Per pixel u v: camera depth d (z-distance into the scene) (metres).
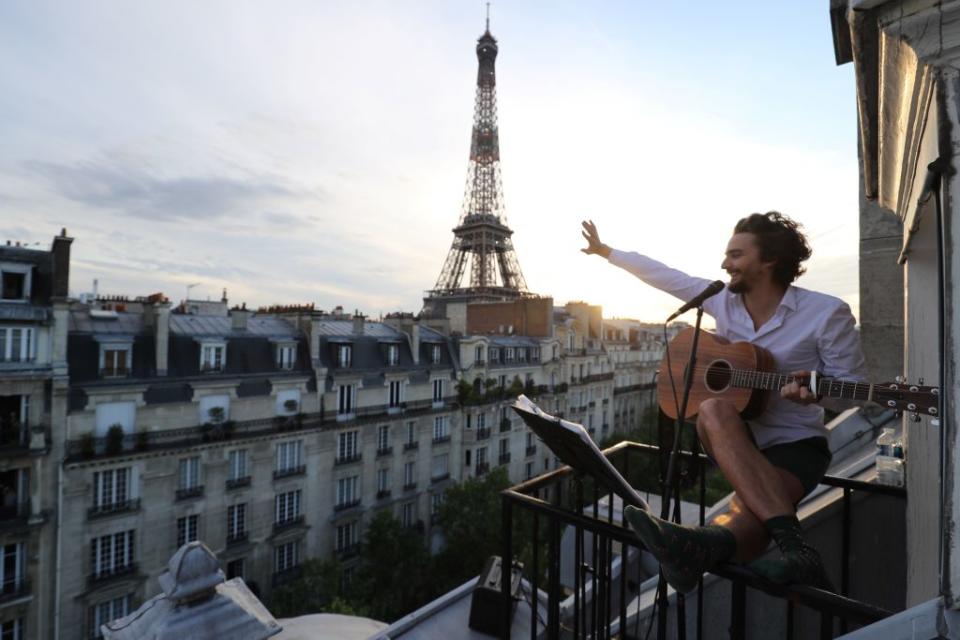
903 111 1.98
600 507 9.32
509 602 3.11
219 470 26.05
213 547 25.67
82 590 21.62
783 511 2.13
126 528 23.03
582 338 59.12
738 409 2.68
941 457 1.62
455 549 30.27
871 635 1.68
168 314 26.42
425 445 37.00
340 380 31.98
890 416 7.33
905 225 2.77
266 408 28.31
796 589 1.90
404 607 29.53
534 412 2.62
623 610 2.88
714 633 4.83
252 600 4.13
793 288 2.75
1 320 20.27
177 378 25.33
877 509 4.58
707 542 2.03
